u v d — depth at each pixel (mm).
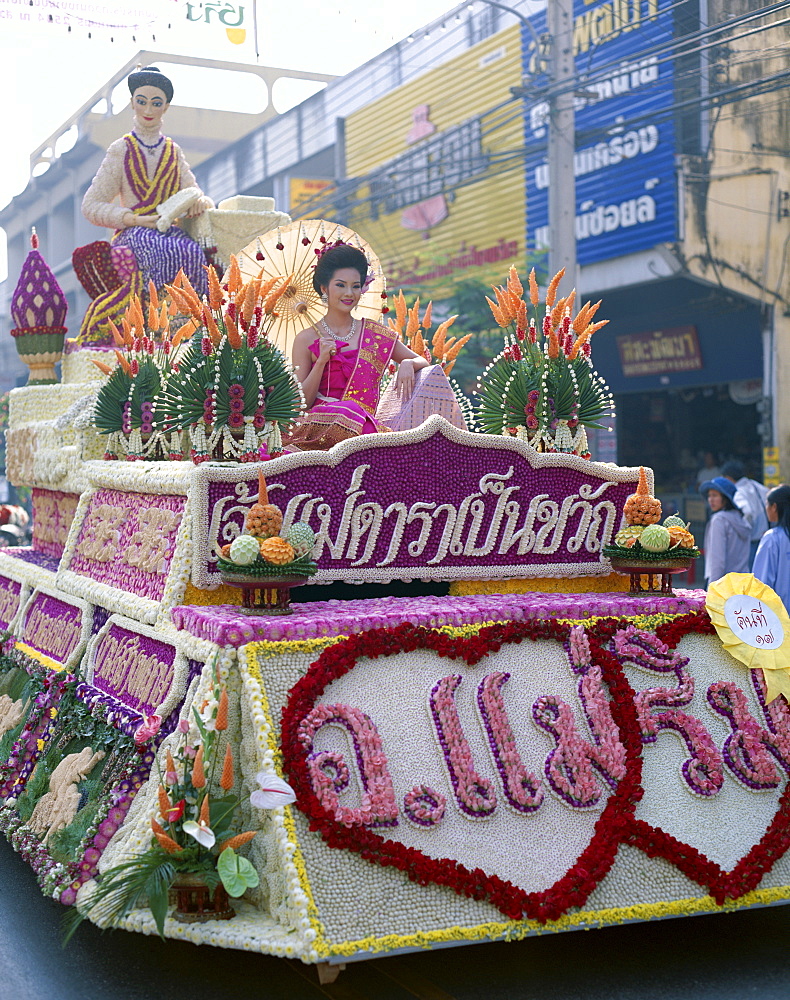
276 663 4227
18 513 12117
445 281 17625
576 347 5859
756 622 4953
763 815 4543
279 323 6465
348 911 3801
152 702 4648
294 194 21234
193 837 3918
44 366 8297
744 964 4195
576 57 15680
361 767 4086
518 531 5398
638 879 4207
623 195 15359
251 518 4484
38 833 4898
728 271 14688
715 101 14203
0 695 6684
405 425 5582
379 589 5336
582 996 3885
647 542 5113
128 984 4000
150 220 7867
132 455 6332
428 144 18438
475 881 3945
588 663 4664
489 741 4328
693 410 18062
